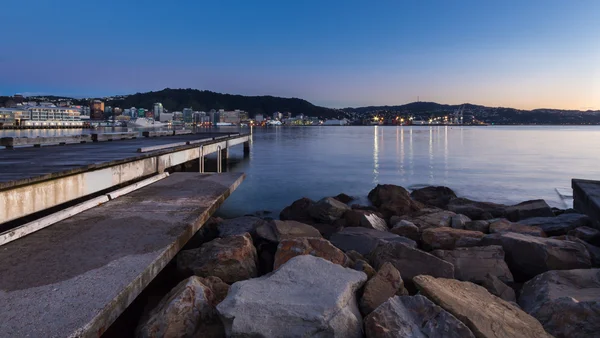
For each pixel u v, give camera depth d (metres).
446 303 4.74
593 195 12.15
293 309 4.14
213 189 10.61
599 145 67.12
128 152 15.38
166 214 7.59
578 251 7.58
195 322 4.50
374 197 17.56
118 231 6.36
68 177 8.66
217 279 5.70
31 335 3.30
